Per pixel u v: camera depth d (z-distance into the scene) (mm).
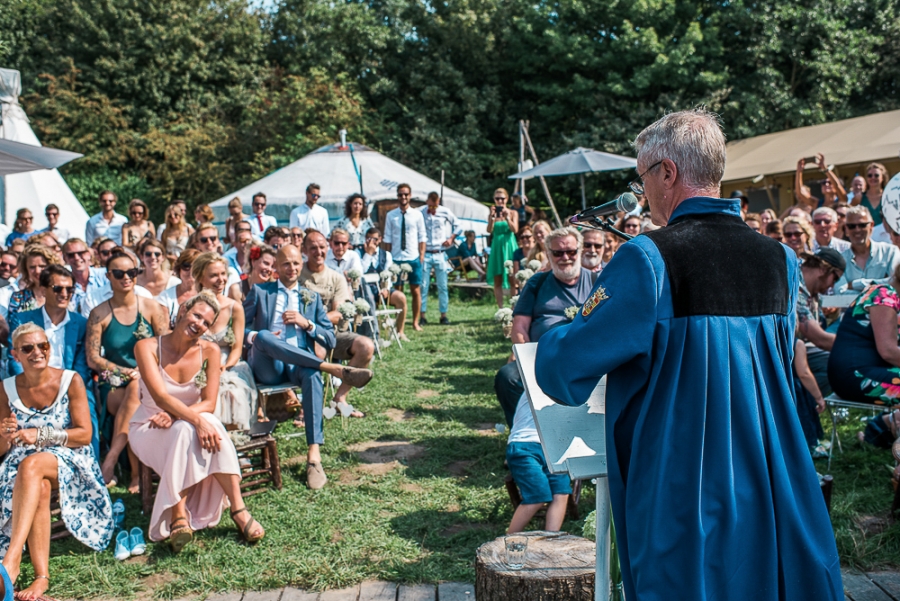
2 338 5219
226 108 26766
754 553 1843
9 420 4016
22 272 5363
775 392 1947
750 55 22953
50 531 4008
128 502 4781
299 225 11102
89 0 25938
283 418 6137
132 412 4996
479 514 4348
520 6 25656
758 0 22797
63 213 12344
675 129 2018
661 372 1882
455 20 25859
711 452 1845
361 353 6234
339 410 5961
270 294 5785
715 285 1889
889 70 22469
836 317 6598
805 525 1898
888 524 4016
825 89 21812
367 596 3500
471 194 24125
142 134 25234
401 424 6086
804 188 10086
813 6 22188
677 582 1786
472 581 3584
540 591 2746
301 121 24359
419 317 11141
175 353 4379
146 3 26422
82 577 3809
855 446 5219
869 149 15109
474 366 8156
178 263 5832
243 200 15211
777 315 1981
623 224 8141
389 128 25734
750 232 1998
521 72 26203
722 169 2027
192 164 24219
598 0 23906
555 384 1933
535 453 3797
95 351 5109
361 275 8625
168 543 4090
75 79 25656
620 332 1856
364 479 4953
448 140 24672
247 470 5066
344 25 27469
